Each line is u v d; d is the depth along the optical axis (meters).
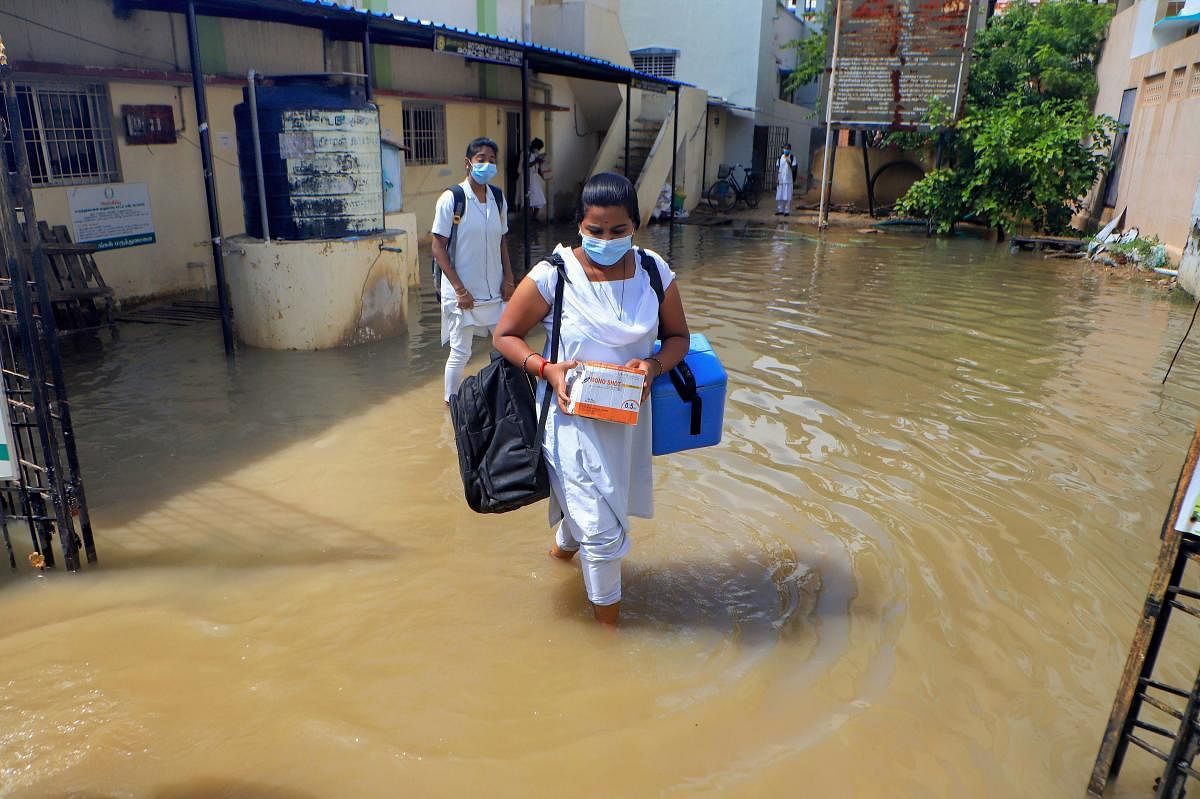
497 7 16.06
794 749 2.74
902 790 2.59
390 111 13.47
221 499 4.45
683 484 4.71
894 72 17.56
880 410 6.04
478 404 3.15
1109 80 19.12
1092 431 5.70
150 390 6.21
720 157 25.53
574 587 3.66
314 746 2.69
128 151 8.82
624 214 2.88
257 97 7.09
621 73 15.13
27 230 3.28
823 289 10.89
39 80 7.80
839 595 3.65
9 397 3.40
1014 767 2.69
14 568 3.69
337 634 3.29
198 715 2.82
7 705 2.83
